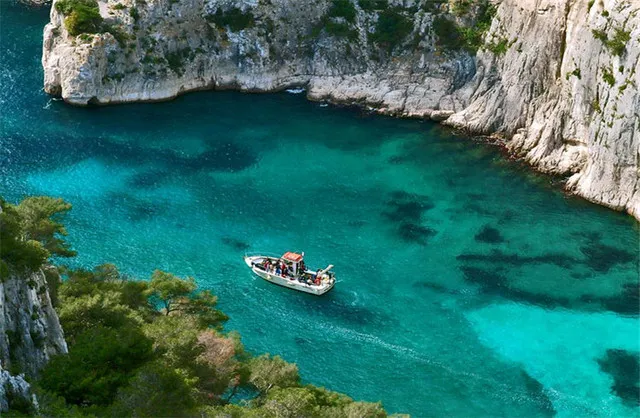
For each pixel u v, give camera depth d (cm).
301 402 7144
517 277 11762
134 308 8856
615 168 13125
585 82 13562
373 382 9862
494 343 10556
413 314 11038
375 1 17138
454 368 10131
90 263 11619
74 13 16175
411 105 16188
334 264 11981
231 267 11788
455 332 10731
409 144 15212
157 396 6388
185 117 16025
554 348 10488
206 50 17088
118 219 12712
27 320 6750
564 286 11581
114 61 16262
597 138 13325
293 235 12588
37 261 7019
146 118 15912
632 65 12744
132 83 16425
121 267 11588
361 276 11756
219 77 17125
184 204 13188
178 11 16838
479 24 16362
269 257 11775
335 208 13300
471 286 11581
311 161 14612
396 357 10269
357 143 15250
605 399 9694
